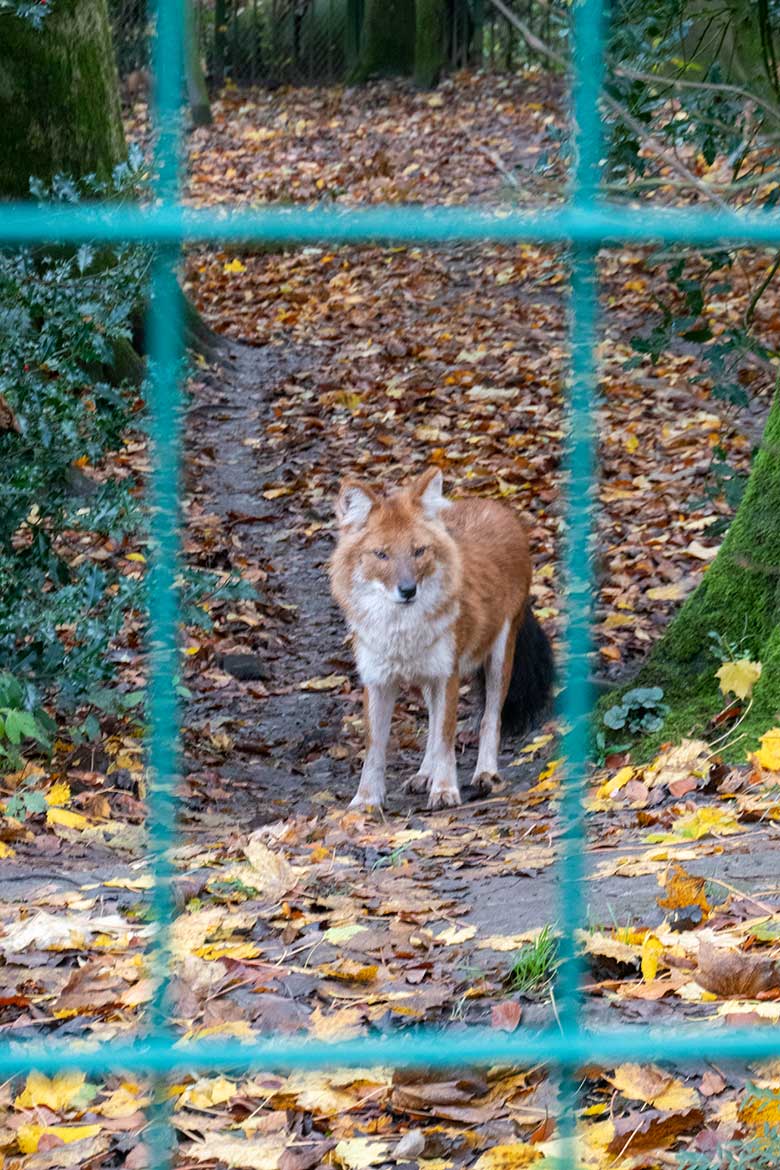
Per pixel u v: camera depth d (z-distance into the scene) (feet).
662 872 19.40
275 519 45.16
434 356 57.93
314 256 73.10
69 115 49.55
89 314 27.86
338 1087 15.14
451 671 29.58
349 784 30.40
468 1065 15.11
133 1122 14.49
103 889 21.29
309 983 17.35
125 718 31.55
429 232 9.95
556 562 40.19
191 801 28.30
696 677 27.68
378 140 99.60
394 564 28.14
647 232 9.99
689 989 16.05
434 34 114.42
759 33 28.12
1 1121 14.73
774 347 51.57
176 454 10.29
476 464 47.42
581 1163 13.25
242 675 35.96
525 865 21.53
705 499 31.96
